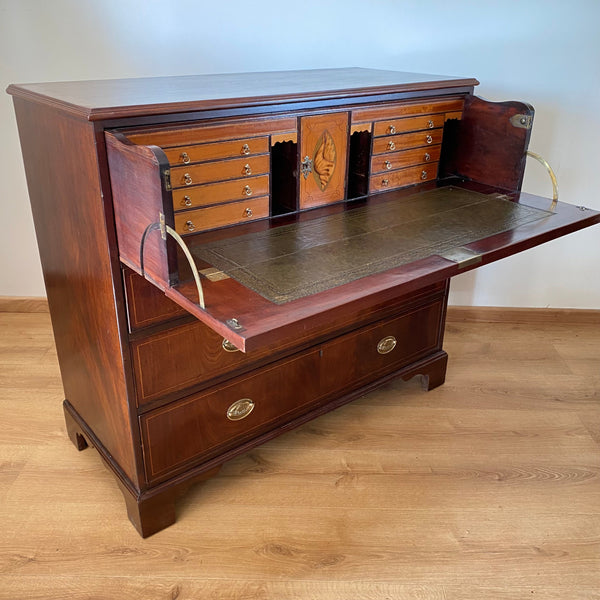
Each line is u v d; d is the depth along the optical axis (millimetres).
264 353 1569
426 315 1978
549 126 2262
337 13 2129
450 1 2115
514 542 1511
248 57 2166
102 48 2117
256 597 1359
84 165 1186
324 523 1561
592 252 2469
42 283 2545
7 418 1920
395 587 1386
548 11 2104
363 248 1319
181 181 1285
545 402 2070
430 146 1751
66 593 1353
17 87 1406
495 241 1361
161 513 1505
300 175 1495
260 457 1785
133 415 1379
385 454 1811
